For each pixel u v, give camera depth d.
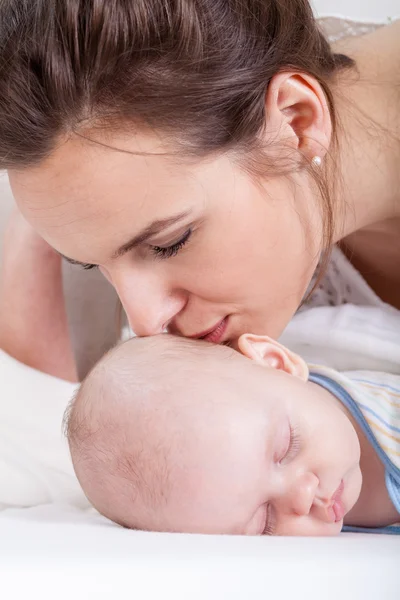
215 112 0.84
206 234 0.87
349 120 1.12
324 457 0.86
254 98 0.88
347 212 1.15
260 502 0.84
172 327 0.98
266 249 0.92
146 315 0.90
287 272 0.96
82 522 0.82
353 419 1.02
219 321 0.97
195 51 0.85
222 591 0.50
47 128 0.79
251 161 0.88
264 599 0.51
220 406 0.87
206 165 0.84
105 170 0.80
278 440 0.86
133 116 0.80
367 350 1.20
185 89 0.83
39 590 0.48
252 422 0.86
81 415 0.95
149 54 0.82
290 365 0.99
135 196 0.81
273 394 0.89
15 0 0.84
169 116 0.81
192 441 0.85
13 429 1.24
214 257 0.89
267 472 0.84
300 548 0.58
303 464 0.85
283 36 0.93
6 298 1.45
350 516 1.01
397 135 1.15
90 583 0.49
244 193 0.88
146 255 0.87
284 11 0.95
